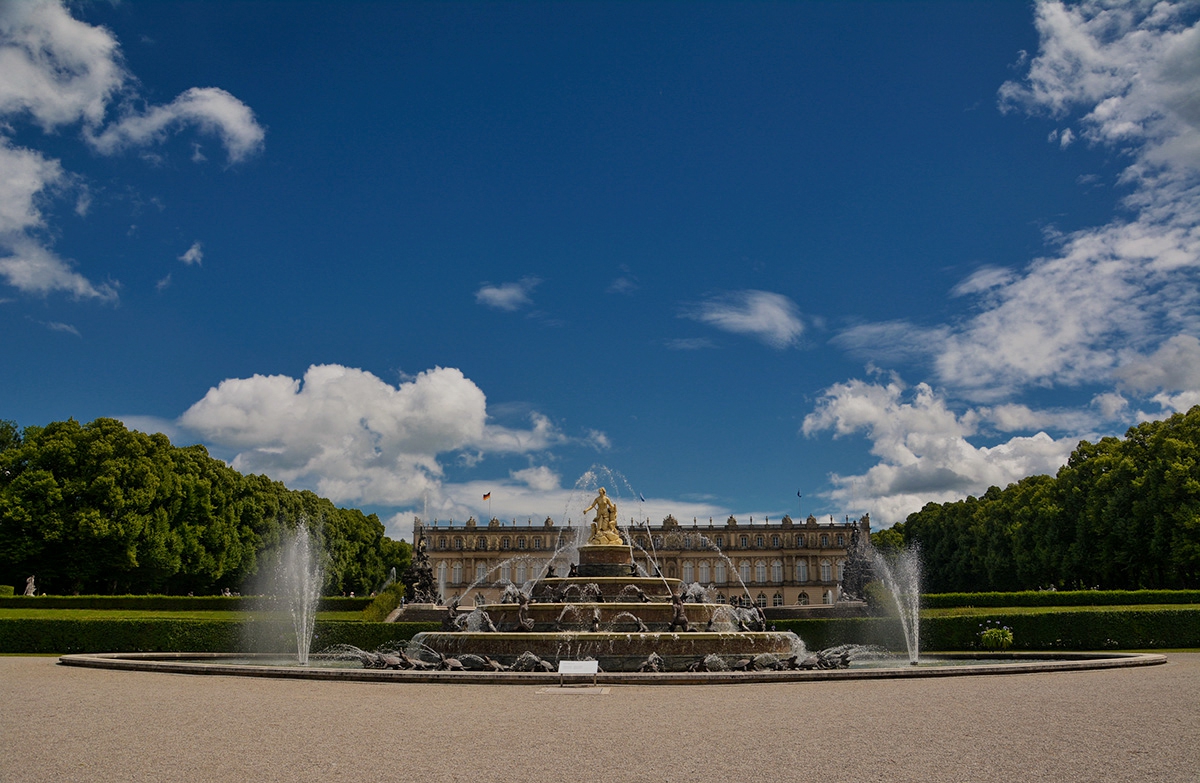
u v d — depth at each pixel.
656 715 18.33
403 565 154.12
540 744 14.77
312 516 105.06
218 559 79.62
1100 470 76.50
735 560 170.12
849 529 168.25
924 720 17.31
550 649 31.02
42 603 55.47
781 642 32.97
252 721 17.34
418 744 14.74
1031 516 88.31
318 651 43.06
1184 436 69.50
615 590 37.59
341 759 13.44
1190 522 63.81
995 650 42.12
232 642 42.56
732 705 20.03
